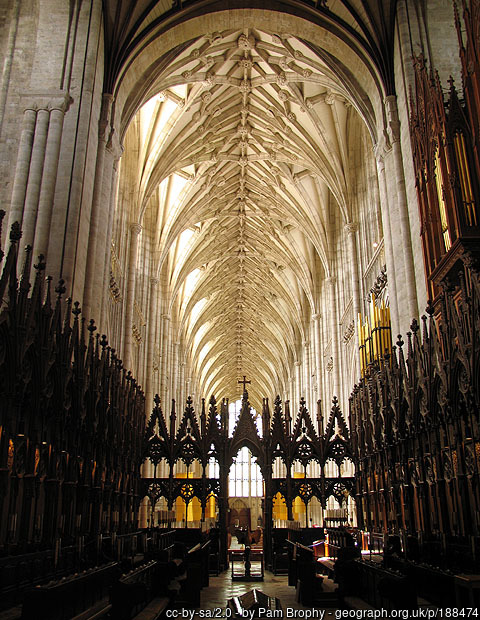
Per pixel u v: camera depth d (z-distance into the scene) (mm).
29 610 6227
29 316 9875
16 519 9633
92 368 13500
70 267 15023
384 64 19766
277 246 43562
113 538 13648
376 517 17734
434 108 13695
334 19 20922
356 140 29203
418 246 16781
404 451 15117
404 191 18203
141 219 29125
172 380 46562
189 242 41562
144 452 20188
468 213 11867
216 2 21172
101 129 18453
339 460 20547
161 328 40344
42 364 10547
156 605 9422
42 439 10867
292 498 20234
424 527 13352
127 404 17938
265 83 27703
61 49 17250
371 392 18500
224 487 20125
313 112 28188
